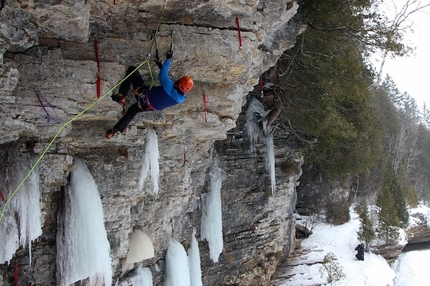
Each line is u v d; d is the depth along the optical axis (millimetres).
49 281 7934
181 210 10984
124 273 9648
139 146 8383
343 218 22891
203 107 7629
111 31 5945
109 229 8750
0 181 6258
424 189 43125
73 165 7539
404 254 25547
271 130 15070
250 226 15305
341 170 18891
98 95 5848
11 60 5184
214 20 6543
